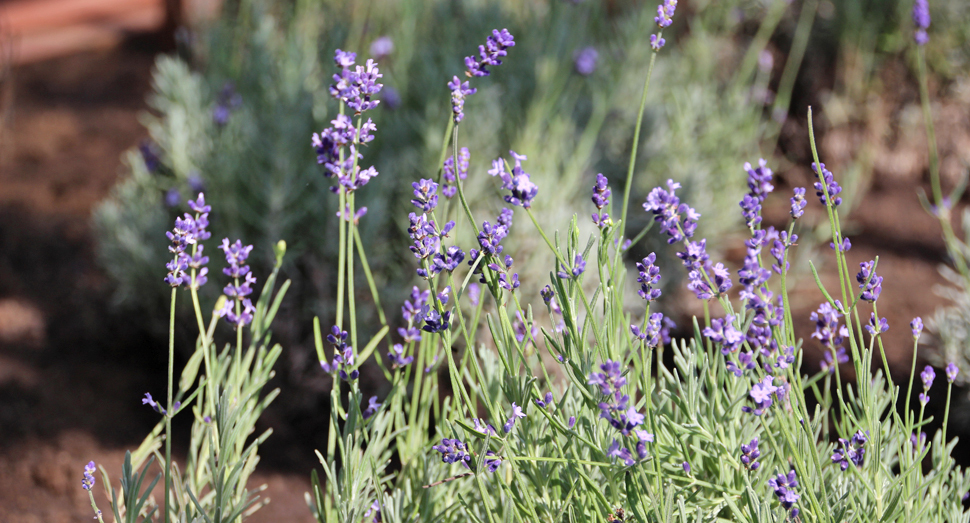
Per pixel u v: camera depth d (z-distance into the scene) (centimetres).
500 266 122
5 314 345
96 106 546
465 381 271
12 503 245
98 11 704
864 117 464
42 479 256
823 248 412
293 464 271
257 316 158
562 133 333
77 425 283
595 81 389
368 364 296
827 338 138
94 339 334
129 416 292
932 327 294
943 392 291
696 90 403
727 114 416
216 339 303
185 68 368
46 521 239
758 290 119
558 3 378
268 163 303
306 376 296
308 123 319
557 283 121
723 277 122
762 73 452
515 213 290
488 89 337
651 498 115
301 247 298
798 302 366
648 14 399
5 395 294
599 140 390
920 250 411
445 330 125
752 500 122
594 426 131
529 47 374
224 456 134
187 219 133
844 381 300
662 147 386
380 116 332
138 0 721
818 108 468
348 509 138
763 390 118
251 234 306
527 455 135
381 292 298
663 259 360
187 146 328
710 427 140
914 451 160
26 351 323
